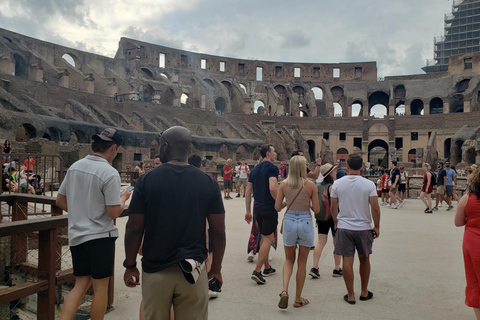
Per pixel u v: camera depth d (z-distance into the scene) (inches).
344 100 2723.9
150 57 2470.5
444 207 666.8
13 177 455.2
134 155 1464.1
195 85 2507.4
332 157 2162.9
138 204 121.8
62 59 2038.6
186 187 122.7
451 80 2452.0
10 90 1421.0
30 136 1164.5
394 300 216.7
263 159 262.5
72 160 957.8
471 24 3265.3
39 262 163.9
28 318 224.2
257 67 2854.3
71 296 148.5
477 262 160.6
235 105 2669.8
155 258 118.3
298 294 206.4
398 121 2333.9
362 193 212.7
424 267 282.2
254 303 211.3
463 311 201.3
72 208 149.6
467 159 1662.2
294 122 2418.8
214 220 129.1
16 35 1923.0
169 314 121.2
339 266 266.4
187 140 131.9
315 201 215.9
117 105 1801.2
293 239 211.5
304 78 2856.8
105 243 149.6
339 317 193.2
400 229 433.7
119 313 192.7
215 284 131.0
